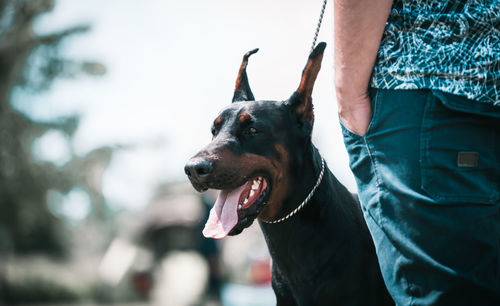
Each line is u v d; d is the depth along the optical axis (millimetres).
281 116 2697
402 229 1967
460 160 1877
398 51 2006
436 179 1886
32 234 18094
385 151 2008
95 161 17844
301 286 2699
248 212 2564
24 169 17234
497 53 1912
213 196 6703
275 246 2740
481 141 1901
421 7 1994
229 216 2559
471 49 1917
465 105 1889
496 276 1869
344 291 2617
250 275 7125
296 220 2664
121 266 8375
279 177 2652
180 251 6594
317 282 2650
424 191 1898
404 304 1987
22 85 17672
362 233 2711
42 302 15203
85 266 17422
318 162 2762
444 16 1944
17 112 17469
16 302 14766
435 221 1868
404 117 1962
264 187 2646
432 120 1911
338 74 2088
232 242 7516
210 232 2543
